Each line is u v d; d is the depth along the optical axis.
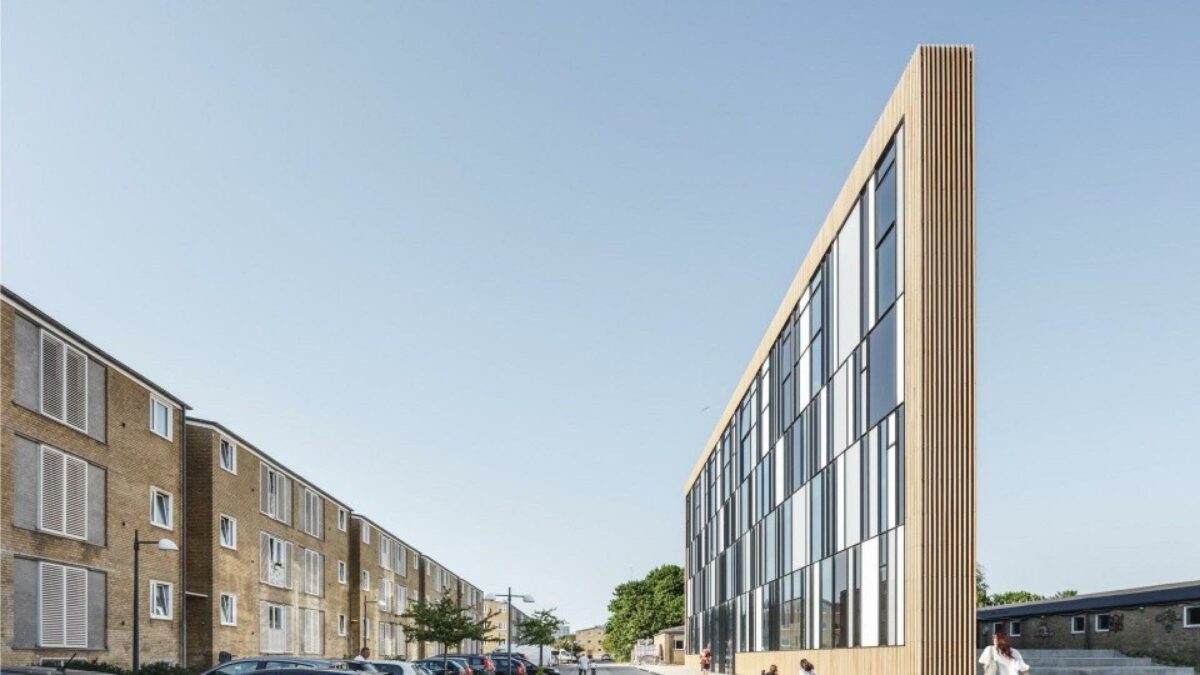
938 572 18.92
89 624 30.48
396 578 77.56
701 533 62.75
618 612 157.50
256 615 45.47
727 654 50.19
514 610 145.75
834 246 27.36
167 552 36.03
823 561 28.53
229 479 42.31
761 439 40.16
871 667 22.88
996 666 15.64
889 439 21.53
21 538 26.97
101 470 31.56
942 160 19.50
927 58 19.67
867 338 23.58
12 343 26.72
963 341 19.23
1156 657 27.12
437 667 42.28
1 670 14.64
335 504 60.53
